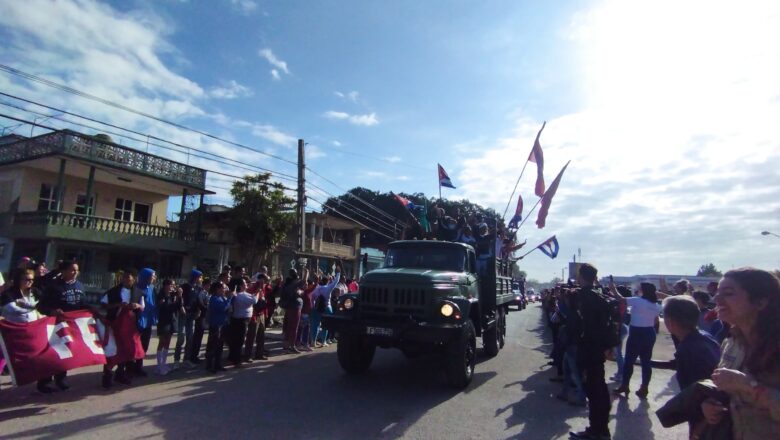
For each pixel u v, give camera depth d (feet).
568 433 18.94
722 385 7.22
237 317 29.66
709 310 26.27
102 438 16.33
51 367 20.42
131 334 24.16
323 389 24.58
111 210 71.15
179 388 23.68
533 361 36.14
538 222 48.08
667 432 19.61
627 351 25.96
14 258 60.80
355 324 25.50
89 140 59.21
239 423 18.48
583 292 18.84
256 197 74.02
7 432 16.49
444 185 51.96
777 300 7.35
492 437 18.12
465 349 25.53
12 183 62.75
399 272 26.86
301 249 69.67
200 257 75.82
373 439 17.33
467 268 31.35
